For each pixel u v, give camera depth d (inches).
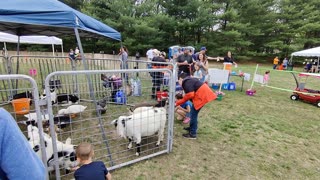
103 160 128.8
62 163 108.2
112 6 1132.5
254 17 1241.4
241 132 188.5
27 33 241.4
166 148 147.6
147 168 125.6
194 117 162.7
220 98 299.3
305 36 1285.7
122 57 352.8
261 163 139.9
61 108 179.2
